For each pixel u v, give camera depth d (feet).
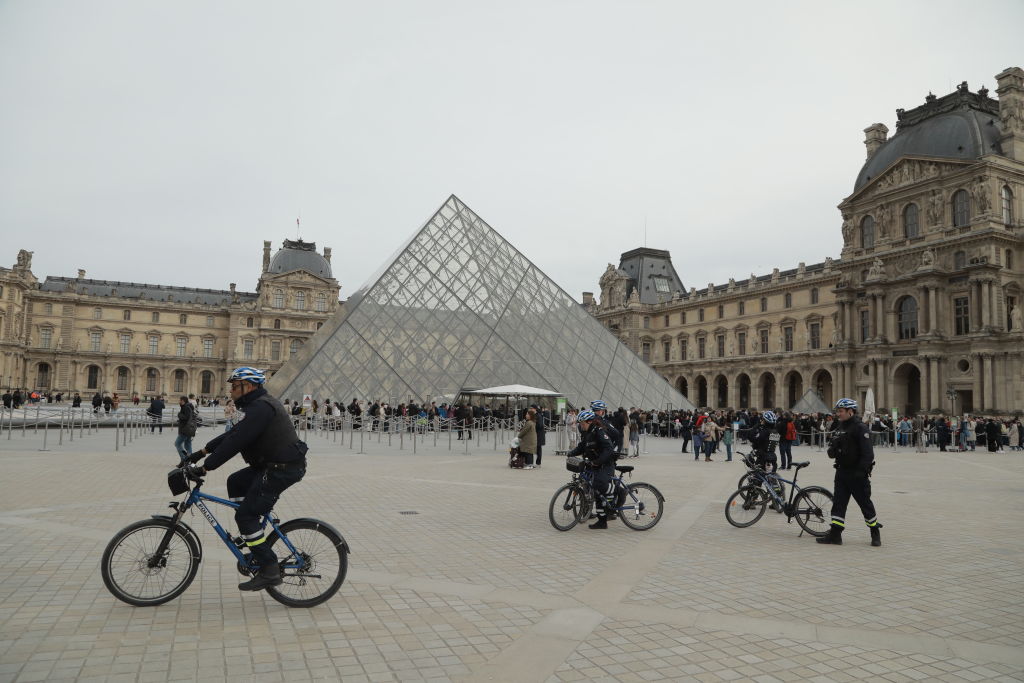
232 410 128.57
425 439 150.20
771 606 33.09
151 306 539.70
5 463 84.12
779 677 24.56
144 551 30.99
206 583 34.88
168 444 122.31
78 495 60.54
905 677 24.80
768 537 50.88
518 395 173.88
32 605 30.58
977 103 275.80
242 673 23.85
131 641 26.55
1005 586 37.55
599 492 51.60
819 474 98.63
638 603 33.12
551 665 25.18
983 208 253.24
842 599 34.60
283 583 31.37
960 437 179.11
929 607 33.42
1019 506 69.10
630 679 24.09
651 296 473.67
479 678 23.89
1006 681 24.56
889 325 282.15
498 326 188.34
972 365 249.75
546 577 37.50
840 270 308.81
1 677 22.89
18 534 44.55
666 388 213.46
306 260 571.28
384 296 182.80
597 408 52.90
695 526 54.34
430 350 176.45
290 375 173.17
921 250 272.10
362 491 68.69
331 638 27.53
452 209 216.54
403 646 26.81
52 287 537.24
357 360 169.17
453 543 45.60
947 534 53.26
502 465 99.35
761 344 380.78
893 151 293.23
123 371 537.24
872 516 48.08
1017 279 256.32
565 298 214.48
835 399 304.91
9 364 451.12
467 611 31.35
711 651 27.02
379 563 39.86
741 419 175.63
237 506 30.63
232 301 552.82
